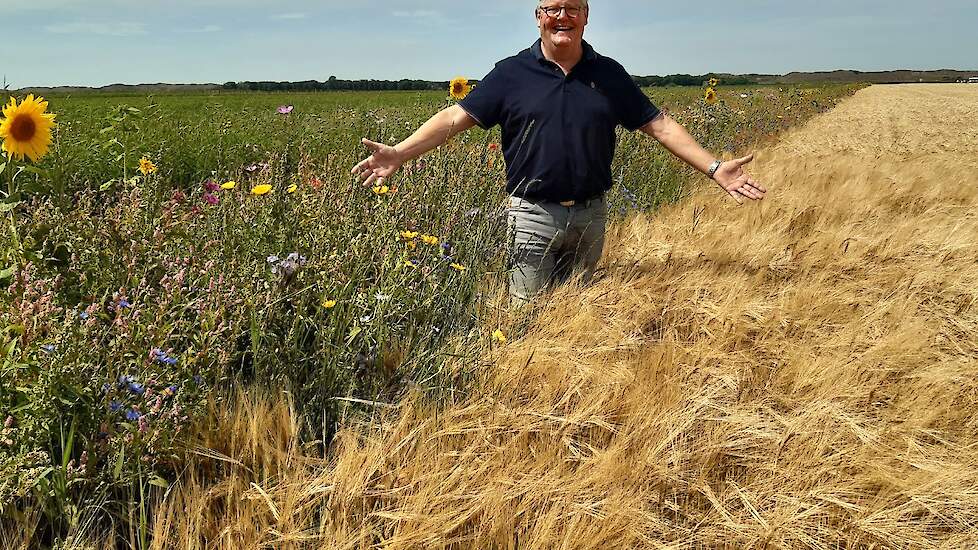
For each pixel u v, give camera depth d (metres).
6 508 1.71
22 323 1.82
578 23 3.34
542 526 1.86
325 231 2.95
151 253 2.53
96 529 1.77
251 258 2.87
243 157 6.98
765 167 9.27
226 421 2.12
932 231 5.22
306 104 22.06
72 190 4.11
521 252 3.73
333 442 2.29
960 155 13.38
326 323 2.61
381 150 3.39
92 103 13.92
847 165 9.56
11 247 2.27
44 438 1.79
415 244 3.15
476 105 3.53
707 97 10.09
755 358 3.14
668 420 2.38
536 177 3.55
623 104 3.56
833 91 46.91
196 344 2.10
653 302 3.69
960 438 2.56
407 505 1.89
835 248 4.73
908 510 2.11
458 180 3.97
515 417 2.38
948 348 3.39
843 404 2.68
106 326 2.08
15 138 2.73
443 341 2.82
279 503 1.89
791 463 2.29
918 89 59.56
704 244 4.84
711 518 2.05
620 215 5.61
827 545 1.99
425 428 2.25
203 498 1.80
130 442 1.79
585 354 2.94
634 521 1.93
